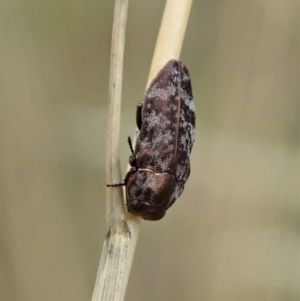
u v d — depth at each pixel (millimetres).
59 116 91
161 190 79
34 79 91
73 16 90
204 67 92
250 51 92
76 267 93
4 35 89
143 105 80
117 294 78
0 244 91
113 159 78
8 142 91
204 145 93
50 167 92
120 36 77
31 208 92
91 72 91
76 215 93
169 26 80
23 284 92
